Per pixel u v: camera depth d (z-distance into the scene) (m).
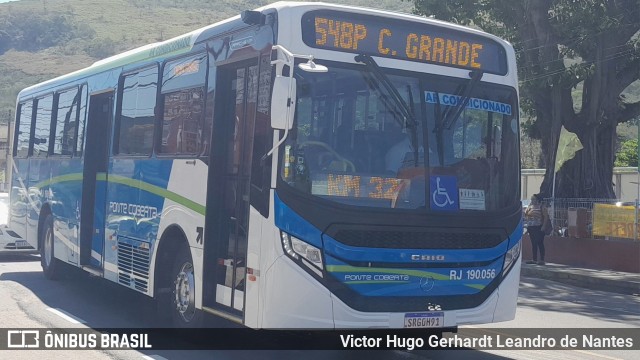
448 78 8.08
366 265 7.34
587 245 21.17
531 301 15.50
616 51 25.89
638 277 18.83
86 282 14.25
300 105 7.30
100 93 11.98
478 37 8.34
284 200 7.18
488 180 8.12
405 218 7.53
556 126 26.08
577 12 24.52
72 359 8.31
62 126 13.62
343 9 7.64
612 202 21.73
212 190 8.51
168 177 9.47
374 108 7.64
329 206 7.26
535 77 25.67
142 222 10.12
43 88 14.95
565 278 19.73
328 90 7.45
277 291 7.13
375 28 7.79
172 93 9.70
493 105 8.29
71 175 12.88
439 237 7.71
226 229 8.35
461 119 8.04
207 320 9.12
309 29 7.50
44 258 14.52
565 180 26.75
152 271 9.72
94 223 11.97
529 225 21.62
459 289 7.79
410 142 7.74
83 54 116.38
